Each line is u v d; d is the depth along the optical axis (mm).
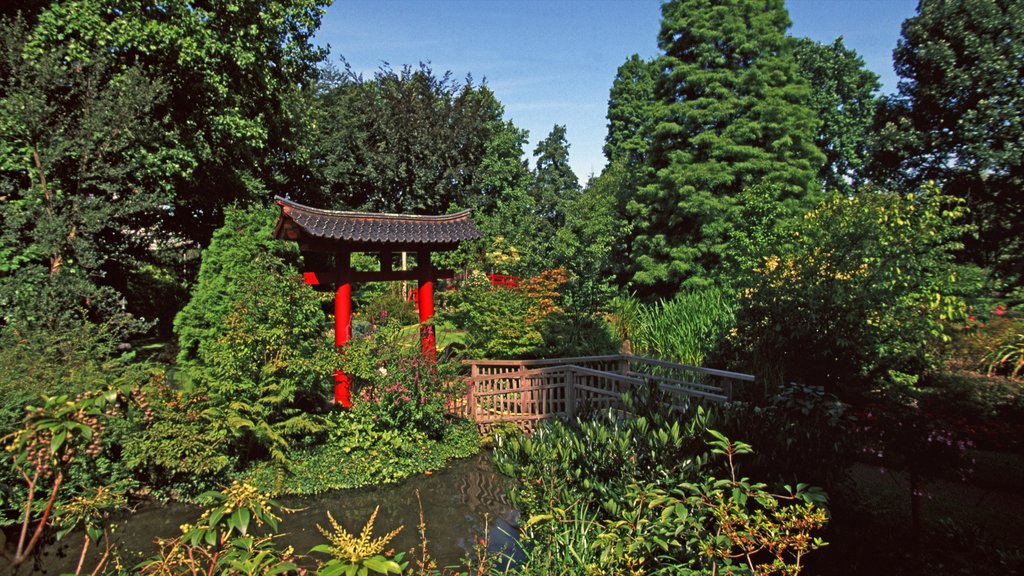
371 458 7746
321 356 8031
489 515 6441
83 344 7340
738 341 8859
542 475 4582
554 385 9508
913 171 12336
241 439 7465
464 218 10641
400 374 7992
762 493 2885
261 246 10953
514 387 9562
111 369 7199
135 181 11281
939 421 5375
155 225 14992
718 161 18359
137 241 14203
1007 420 6508
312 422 7758
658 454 4363
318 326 9141
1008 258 8836
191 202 14609
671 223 18438
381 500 6934
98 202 9891
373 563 1886
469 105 22766
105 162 10461
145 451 6426
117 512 6273
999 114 10328
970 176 10797
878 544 4434
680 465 4105
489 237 21328
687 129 18750
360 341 8500
